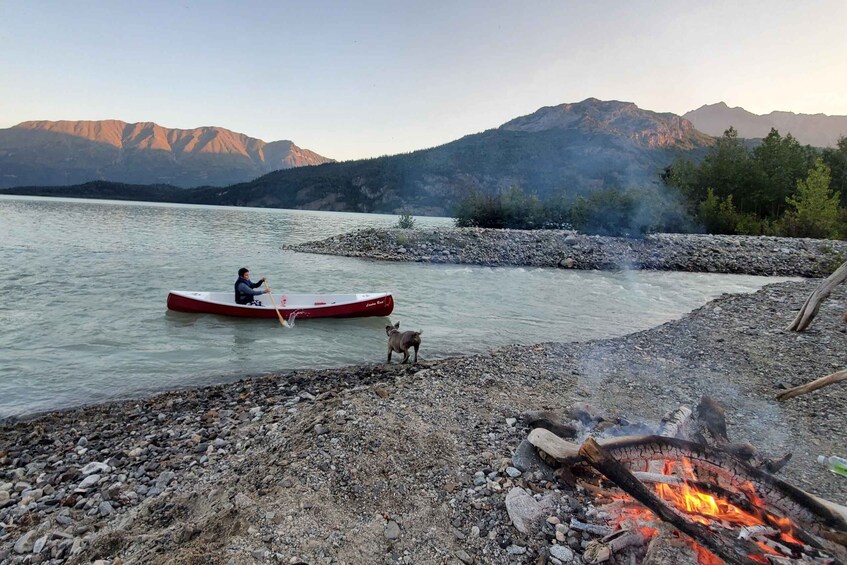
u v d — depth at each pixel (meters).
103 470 5.36
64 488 5.02
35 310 13.21
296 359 10.06
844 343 10.26
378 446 5.02
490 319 14.21
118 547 3.76
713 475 3.72
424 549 3.60
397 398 6.68
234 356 10.14
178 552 3.45
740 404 6.95
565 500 4.08
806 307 11.24
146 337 11.30
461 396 6.91
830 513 3.35
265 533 3.61
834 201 37.09
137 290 16.62
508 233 32.44
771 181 44.72
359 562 3.42
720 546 3.00
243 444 5.83
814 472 4.84
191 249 29.89
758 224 40.19
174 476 5.14
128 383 8.39
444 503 4.16
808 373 8.45
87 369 9.04
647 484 3.82
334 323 13.38
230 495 4.35
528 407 6.58
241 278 13.80
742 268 26.38
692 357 9.62
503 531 3.78
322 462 4.71
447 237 31.09
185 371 9.11
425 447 5.11
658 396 7.29
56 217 57.84
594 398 7.16
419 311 15.08
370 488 4.33
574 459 4.25
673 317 14.88
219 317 13.30
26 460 5.67
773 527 3.35
